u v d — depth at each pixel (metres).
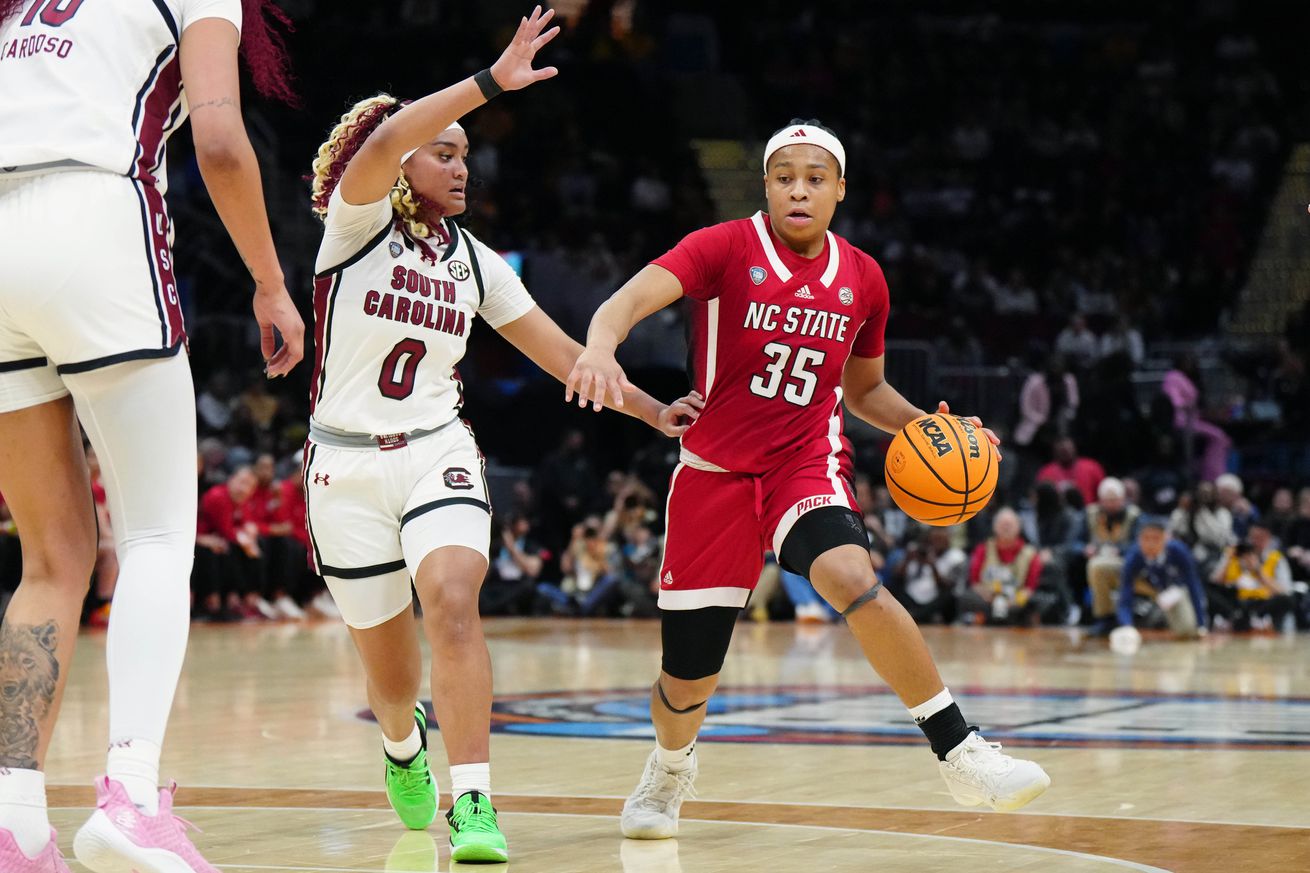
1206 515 16.30
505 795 5.69
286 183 25.09
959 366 22.11
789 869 4.25
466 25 28.23
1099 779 5.99
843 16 31.27
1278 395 22.58
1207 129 28.20
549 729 7.80
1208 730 7.62
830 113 29.12
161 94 3.61
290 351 3.74
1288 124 28.16
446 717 4.55
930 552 17.06
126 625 3.42
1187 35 30.00
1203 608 14.94
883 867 4.26
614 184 26.44
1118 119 28.50
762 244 4.97
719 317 4.95
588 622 17.58
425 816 4.98
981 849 4.54
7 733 3.43
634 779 6.09
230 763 6.61
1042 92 29.22
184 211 22.95
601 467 22.00
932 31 30.41
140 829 3.31
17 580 17.17
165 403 3.51
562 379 5.22
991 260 26.66
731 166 28.28
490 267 5.09
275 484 18.36
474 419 22.08
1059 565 16.56
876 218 26.66
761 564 4.99
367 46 27.05
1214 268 26.12
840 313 4.99
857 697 9.34
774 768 6.36
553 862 4.38
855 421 21.00
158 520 3.52
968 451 4.89
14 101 3.52
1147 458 20.67
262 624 17.25
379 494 4.82
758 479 4.95
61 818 5.10
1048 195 27.69
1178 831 4.84
